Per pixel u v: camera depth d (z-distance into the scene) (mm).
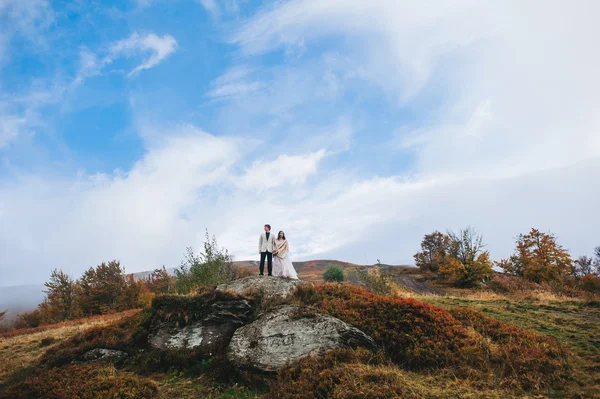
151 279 47625
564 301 17031
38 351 13555
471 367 8320
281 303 12086
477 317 11375
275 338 9789
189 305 11969
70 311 36531
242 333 10555
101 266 40062
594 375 7566
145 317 12438
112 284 39094
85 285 38562
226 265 19031
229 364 9523
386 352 9281
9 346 14969
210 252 18047
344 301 11961
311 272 65000
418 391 7195
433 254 45281
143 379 9172
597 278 34219
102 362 10617
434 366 8641
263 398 7902
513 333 10008
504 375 7945
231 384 8984
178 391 8820
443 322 10336
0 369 11461
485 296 20734
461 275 33594
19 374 10688
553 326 11500
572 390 7035
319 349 9148
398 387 7191
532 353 8609
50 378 9594
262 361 9156
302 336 9656
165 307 12195
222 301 11891
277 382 8336
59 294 38156
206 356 10375
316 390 7535
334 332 9617
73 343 11859
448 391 7254
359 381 7484
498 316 13367
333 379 7750
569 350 8953
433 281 36312
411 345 9312
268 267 15000
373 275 21422
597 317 12719
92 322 20844
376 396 6977
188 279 17344
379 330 10055
